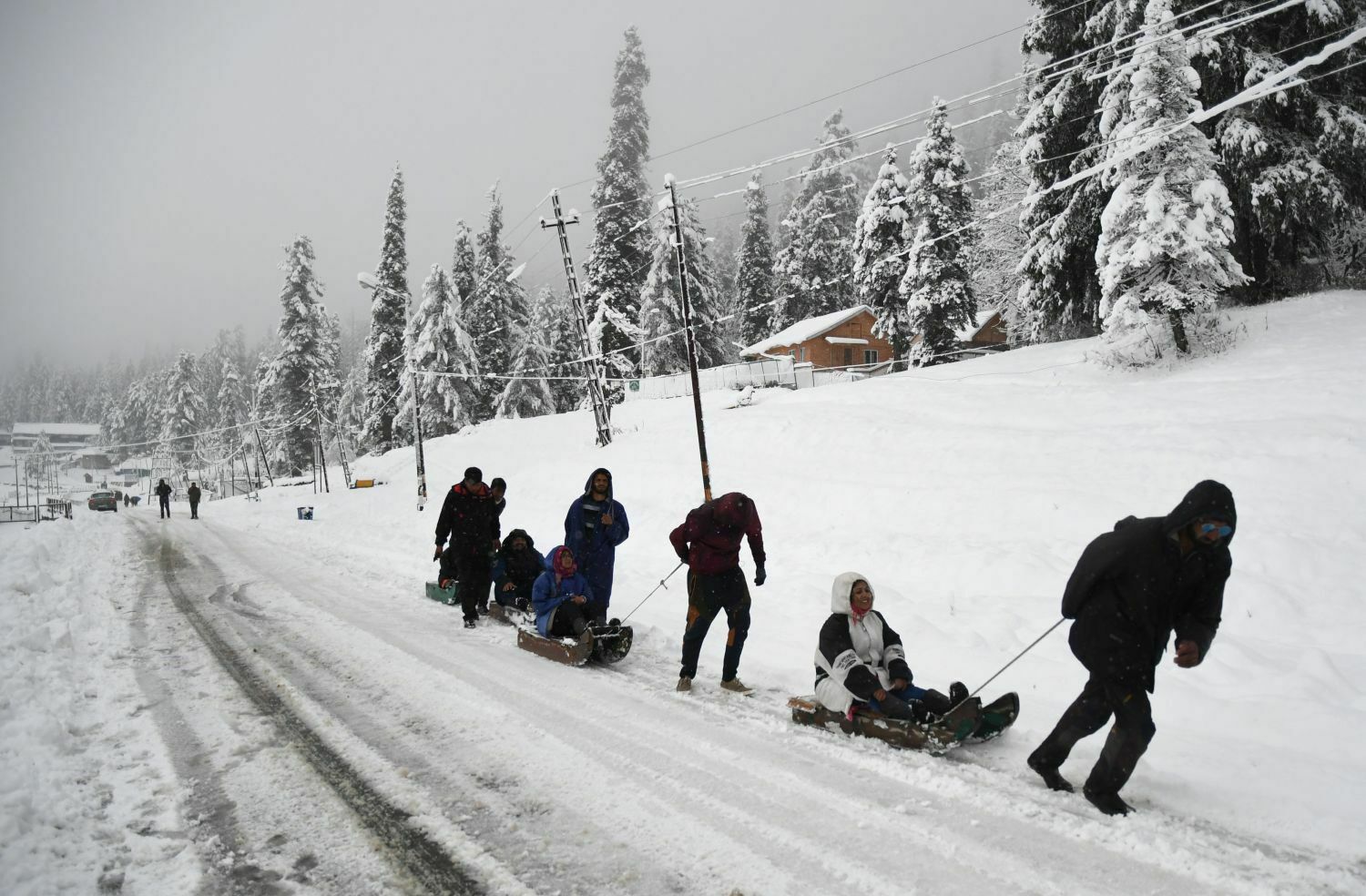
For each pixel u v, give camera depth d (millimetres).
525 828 3842
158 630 8305
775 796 4191
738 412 26016
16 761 4395
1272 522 9938
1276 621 7684
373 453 54969
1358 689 5859
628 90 48438
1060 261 26094
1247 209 21953
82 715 5426
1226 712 5371
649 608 9617
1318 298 21906
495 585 9398
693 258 46531
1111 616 3938
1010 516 11812
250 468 81188
